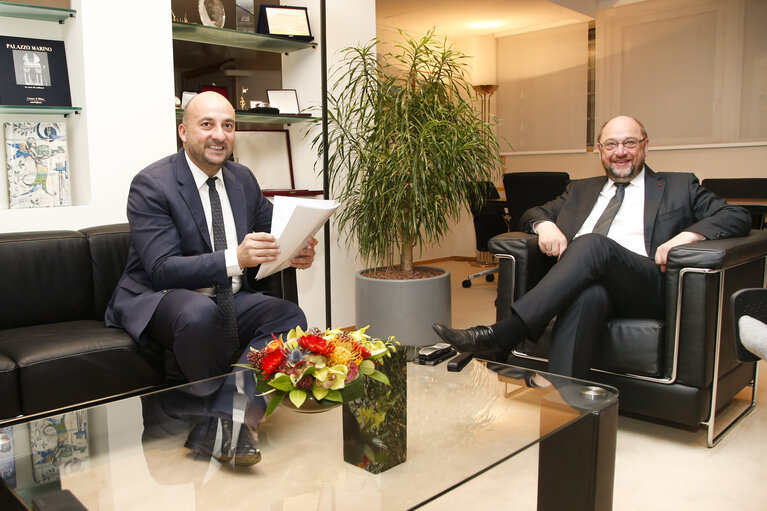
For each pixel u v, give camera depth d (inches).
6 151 99.6
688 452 83.0
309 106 141.6
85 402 74.5
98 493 43.3
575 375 83.5
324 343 51.6
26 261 87.0
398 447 48.3
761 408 99.2
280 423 54.9
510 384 62.9
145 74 109.1
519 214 194.7
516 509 67.8
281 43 135.0
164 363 82.4
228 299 84.8
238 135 139.0
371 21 146.7
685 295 81.4
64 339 76.4
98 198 105.2
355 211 132.7
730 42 221.8
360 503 42.1
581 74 256.5
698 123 231.8
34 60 102.4
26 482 44.7
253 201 94.3
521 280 97.3
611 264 85.6
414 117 124.9
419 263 255.4
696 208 96.3
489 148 131.6
